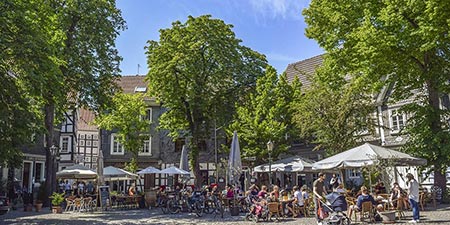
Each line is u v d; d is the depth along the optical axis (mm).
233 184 21109
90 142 61969
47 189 27078
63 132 47750
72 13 27031
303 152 35000
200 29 32312
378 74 21125
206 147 41562
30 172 37531
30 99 19234
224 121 32750
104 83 28891
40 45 15500
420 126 21266
